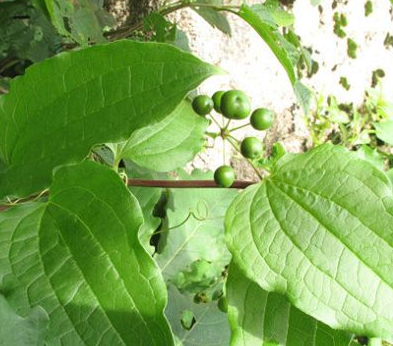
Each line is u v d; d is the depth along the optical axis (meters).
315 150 0.12
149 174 0.19
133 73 0.10
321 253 0.11
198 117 0.15
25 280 0.10
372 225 0.11
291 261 0.11
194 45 0.30
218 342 0.18
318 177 0.12
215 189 0.21
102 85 0.11
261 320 0.12
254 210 0.12
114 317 0.10
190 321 0.19
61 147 0.11
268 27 0.13
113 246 0.10
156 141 0.14
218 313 0.19
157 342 0.10
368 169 0.12
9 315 0.10
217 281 0.21
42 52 0.21
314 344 0.12
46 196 0.14
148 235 0.18
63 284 0.10
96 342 0.10
